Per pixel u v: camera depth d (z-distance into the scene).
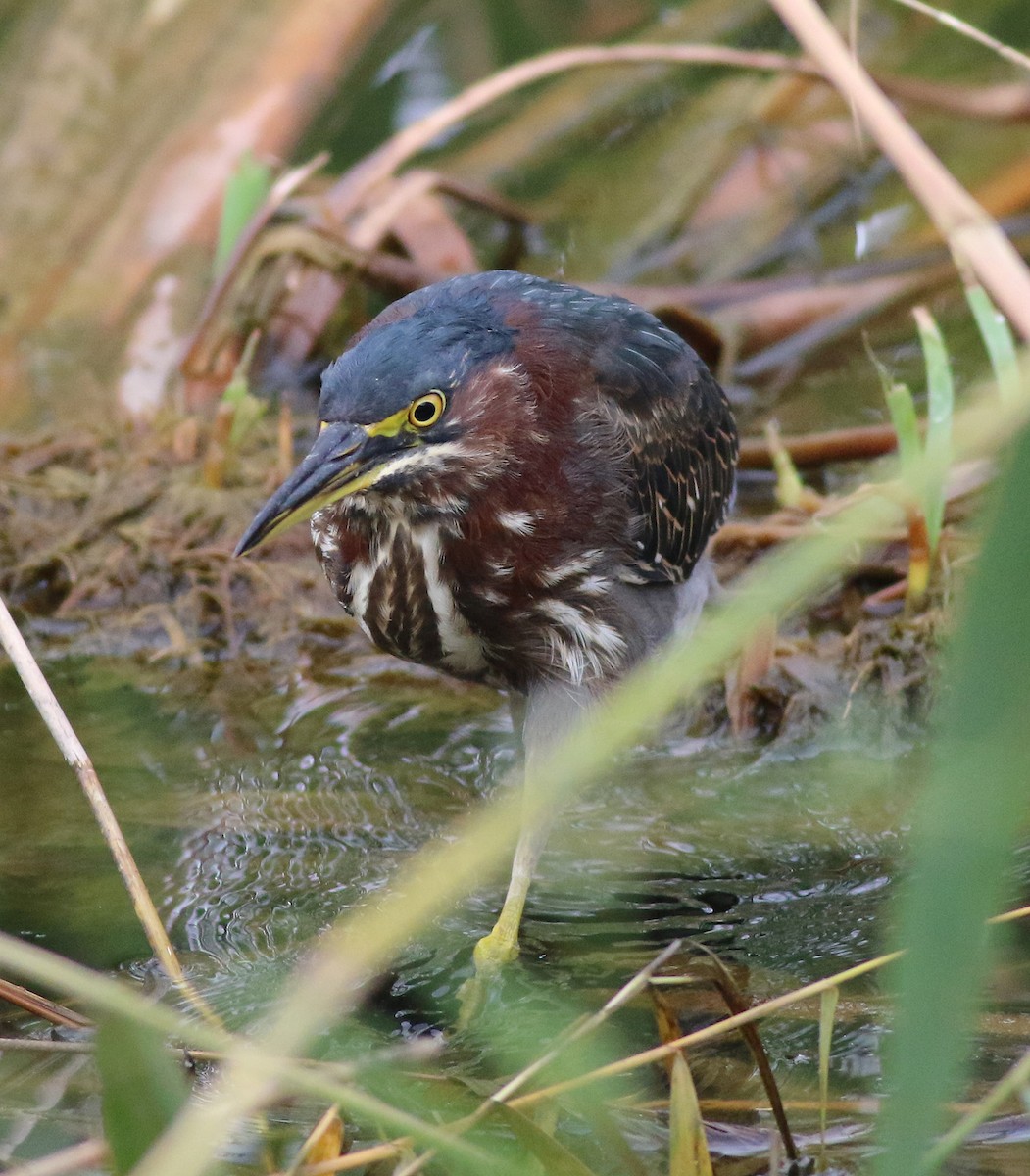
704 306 14.40
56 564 12.17
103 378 13.93
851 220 16.12
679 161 16.67
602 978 7.89
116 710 10.73
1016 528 3.32
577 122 17.08
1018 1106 6.59
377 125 16.83
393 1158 6.10
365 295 14.61
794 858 9.09
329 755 10.20
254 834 9.24
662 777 9.99
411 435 8.19
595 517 8.89
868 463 12.71
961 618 3.42
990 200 15.39
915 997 3.82
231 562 11.98
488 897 8.76
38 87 16.34
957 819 3.56
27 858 8.93
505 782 9.91
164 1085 4.69
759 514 12.52
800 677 10.61
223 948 8.11
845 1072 6.94
